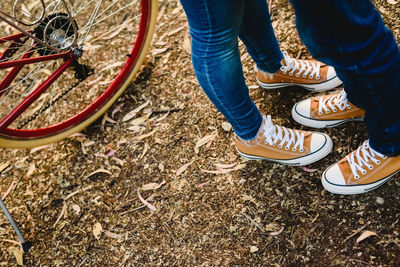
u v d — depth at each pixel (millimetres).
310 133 1422
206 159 1580
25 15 2383
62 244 1545
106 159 1728
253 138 1382
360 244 1230
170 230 1451
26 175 1791
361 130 1442
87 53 2143
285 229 1330
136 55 1857
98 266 1453
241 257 1322
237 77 1072
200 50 979
